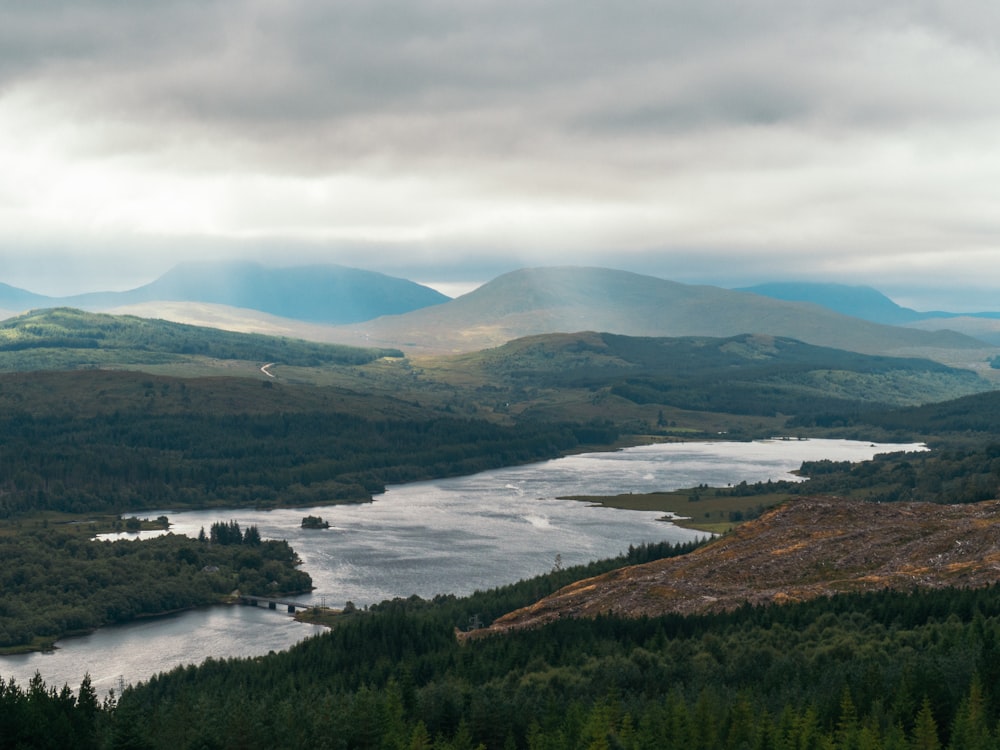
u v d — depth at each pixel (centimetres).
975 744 14800
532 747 16738
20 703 18712
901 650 18712
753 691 18138
